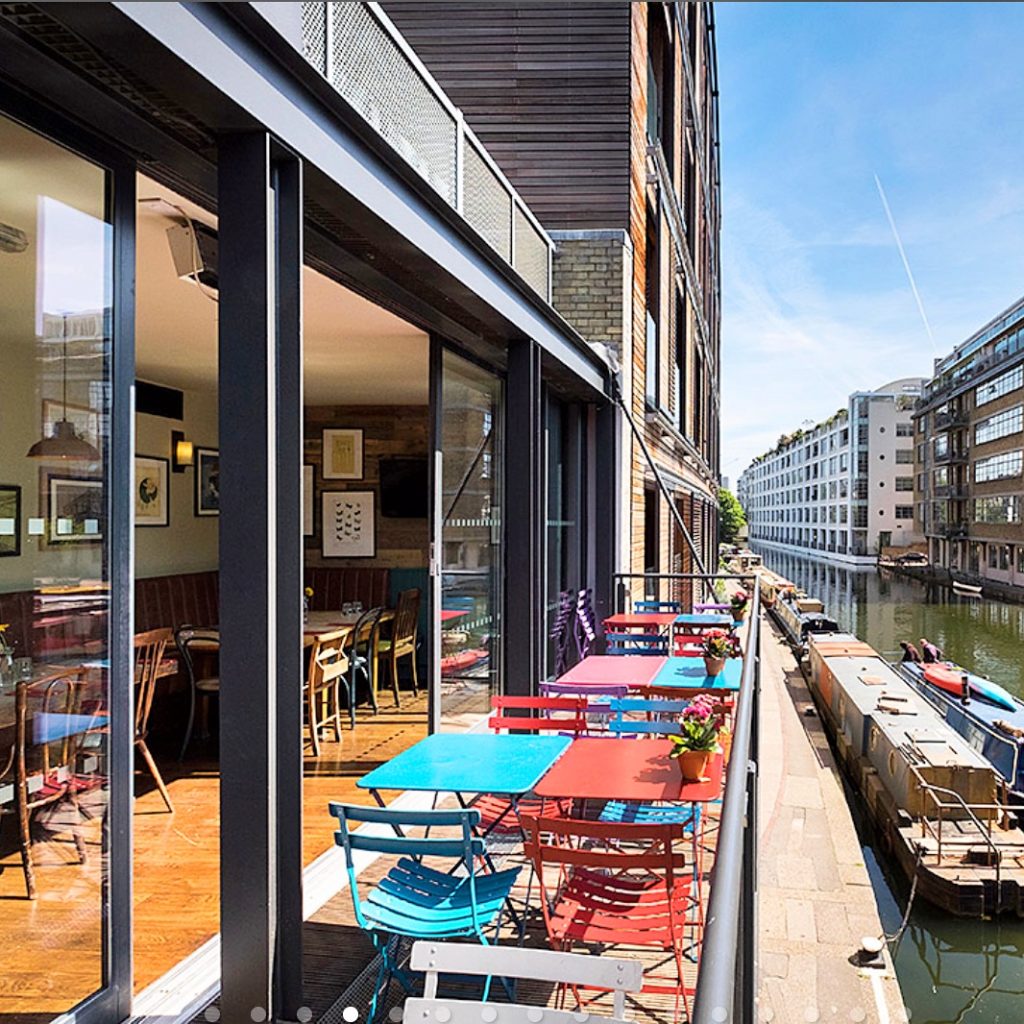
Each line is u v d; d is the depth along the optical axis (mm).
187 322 5797
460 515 5730
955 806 7523
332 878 3752
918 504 64500
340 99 2760
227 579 2455
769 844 6691
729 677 5305
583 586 9000
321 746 6258
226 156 2471
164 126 2463
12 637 2596
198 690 6328
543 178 8883
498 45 8922
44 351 2543
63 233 2477
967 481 48625
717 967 892
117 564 2500
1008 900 7098
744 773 1601
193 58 2109
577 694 5094
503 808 4008
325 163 2830
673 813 3842
